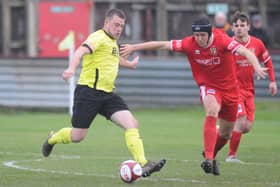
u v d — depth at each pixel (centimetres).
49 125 4556
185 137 3950
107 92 2420
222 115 2605
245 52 2420
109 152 3253
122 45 2536
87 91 2405
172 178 2470
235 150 3028
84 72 2422
